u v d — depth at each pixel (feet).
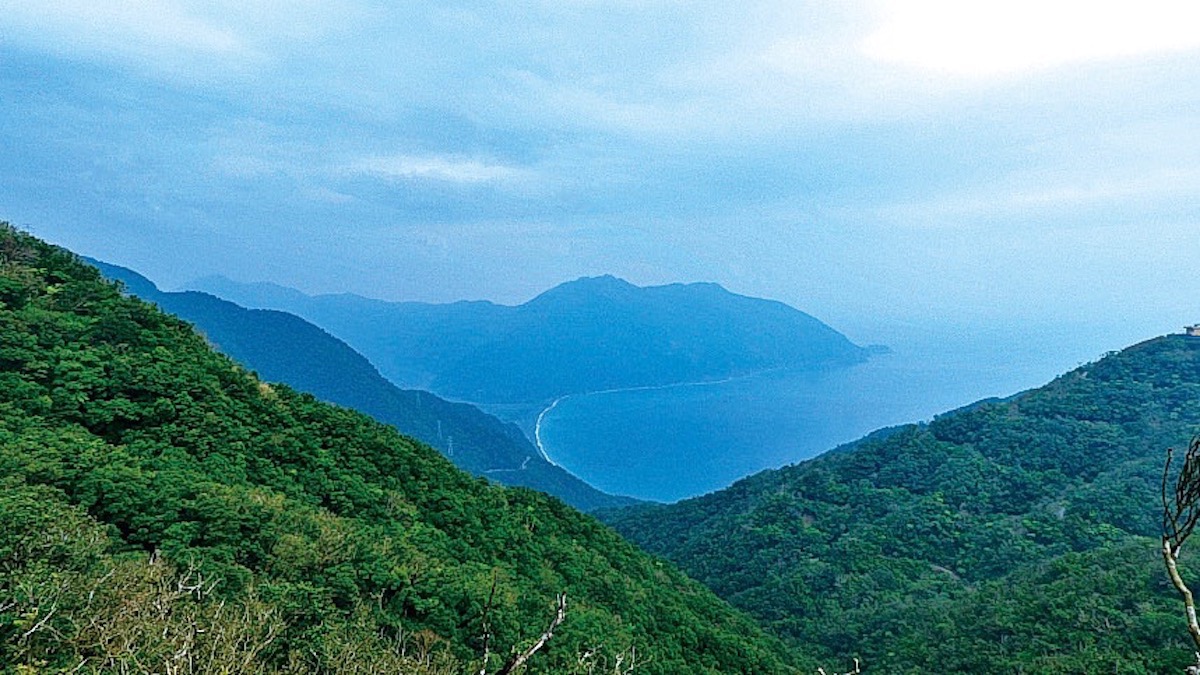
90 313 143.23
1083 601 167.32
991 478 314.96
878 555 269.44
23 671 48.21
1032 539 254.68
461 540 122.42
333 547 92.07
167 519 83.71
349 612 82.53
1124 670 136.77
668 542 360.07
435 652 81.87
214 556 80.12
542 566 132.05
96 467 91.66
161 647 50.34
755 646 148.56
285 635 68.95
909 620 211.41
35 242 162.50
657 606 140.97
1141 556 179.11
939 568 264.11
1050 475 308.81
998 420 366.84
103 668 50.21
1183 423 322.34
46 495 79.15
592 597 130.31
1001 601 192.13
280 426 133.39
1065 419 353.10
